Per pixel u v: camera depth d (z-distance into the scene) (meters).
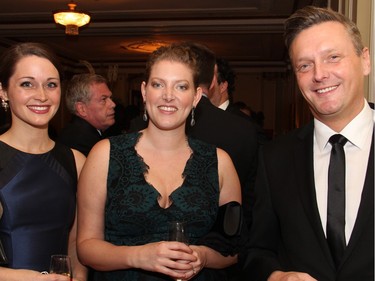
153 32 10.02
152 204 1.95
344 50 1.65
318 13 1.70
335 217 1.66
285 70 15.30
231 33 9.84
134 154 2.04
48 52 2.06
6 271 1.82
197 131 2.60
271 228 1.90
